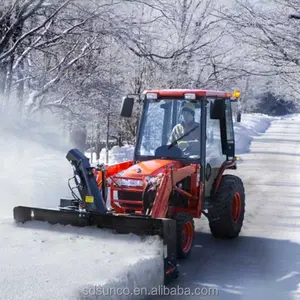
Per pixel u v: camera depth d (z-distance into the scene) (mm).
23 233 8242
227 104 10906
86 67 19594
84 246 7699
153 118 10148
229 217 10312
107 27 18109
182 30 24672
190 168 9375
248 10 21562
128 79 23031
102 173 9102
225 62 26828
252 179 18953
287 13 21375
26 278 6488
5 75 17078
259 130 43375
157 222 7770
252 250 9930
